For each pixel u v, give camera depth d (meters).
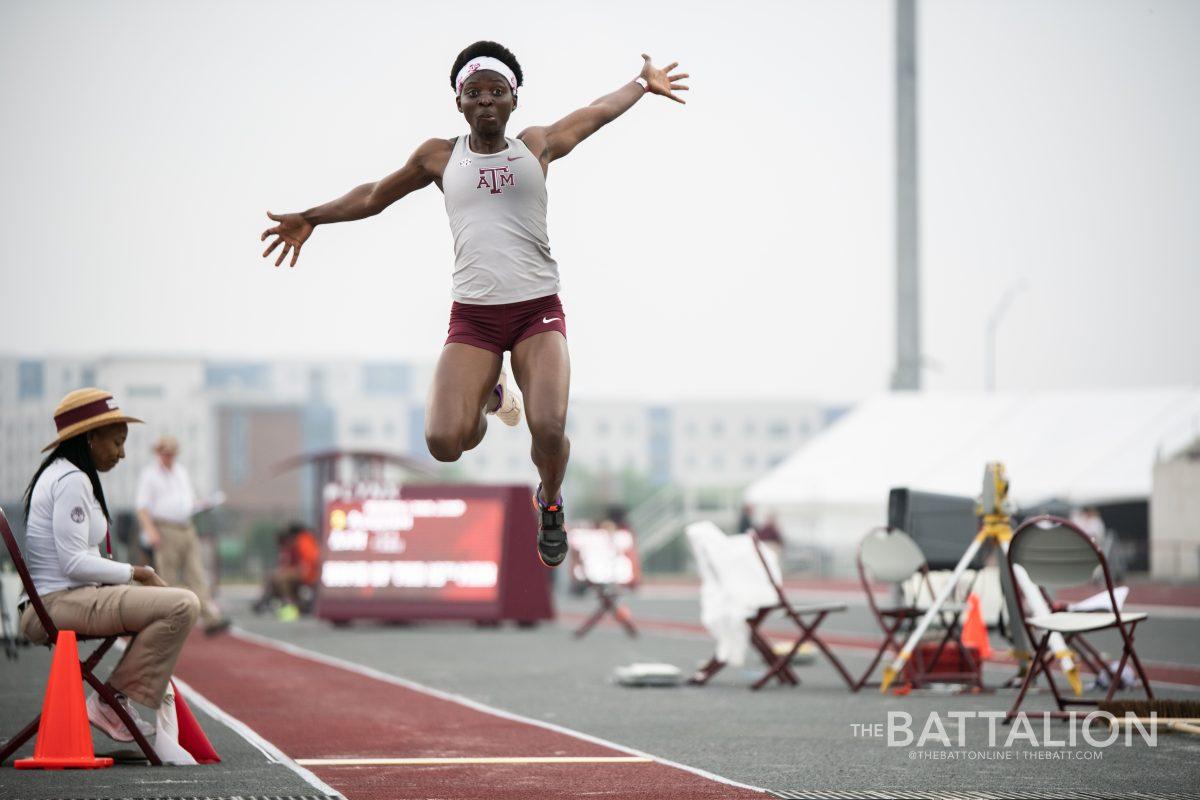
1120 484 75.44
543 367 11.09
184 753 14.05
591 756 14.69
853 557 84.00
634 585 50.62
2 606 25.86
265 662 27.98
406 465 51.88
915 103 89.38
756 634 23.03
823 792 12.27
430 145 11.62
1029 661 21.47
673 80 12.49
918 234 89.69
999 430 83.38
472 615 41.28
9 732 16.52
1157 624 37.16
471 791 12.33
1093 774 13.24
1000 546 21.20
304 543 50.12
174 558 32.75
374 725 17.55
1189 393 81.38
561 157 11.75
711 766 13.92
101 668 23.12
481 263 11.28
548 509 11.25
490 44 11.45
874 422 88.50
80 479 14.08
